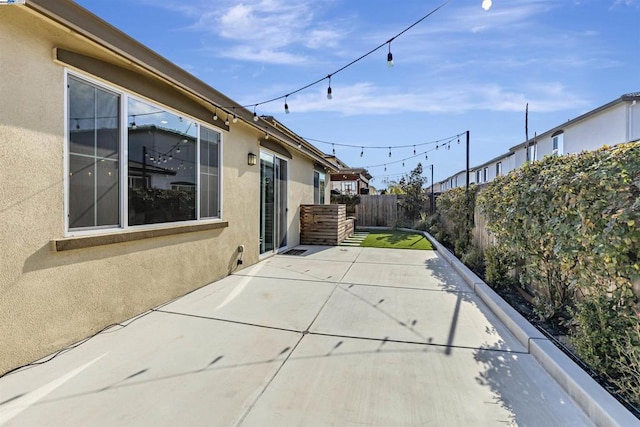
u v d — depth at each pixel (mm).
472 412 2066
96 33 2834
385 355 2803
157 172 3982
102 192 3258
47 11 2402
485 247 6082
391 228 15086
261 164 6977
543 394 2256
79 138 3014
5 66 2451
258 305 4074
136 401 2150
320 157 10703
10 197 2484
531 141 15367
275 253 7758
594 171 2559
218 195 5301
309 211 9633
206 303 4133
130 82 3504
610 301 2428
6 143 2457
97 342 3008
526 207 3662
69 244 2869
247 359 2717
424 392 2271
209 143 5059
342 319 3627
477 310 3924
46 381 2369
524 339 2973
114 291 3406
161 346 2938
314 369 2570
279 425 1942
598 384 2156
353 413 2053
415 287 4930
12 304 2504
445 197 10125
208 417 2004
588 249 2629
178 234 4355
